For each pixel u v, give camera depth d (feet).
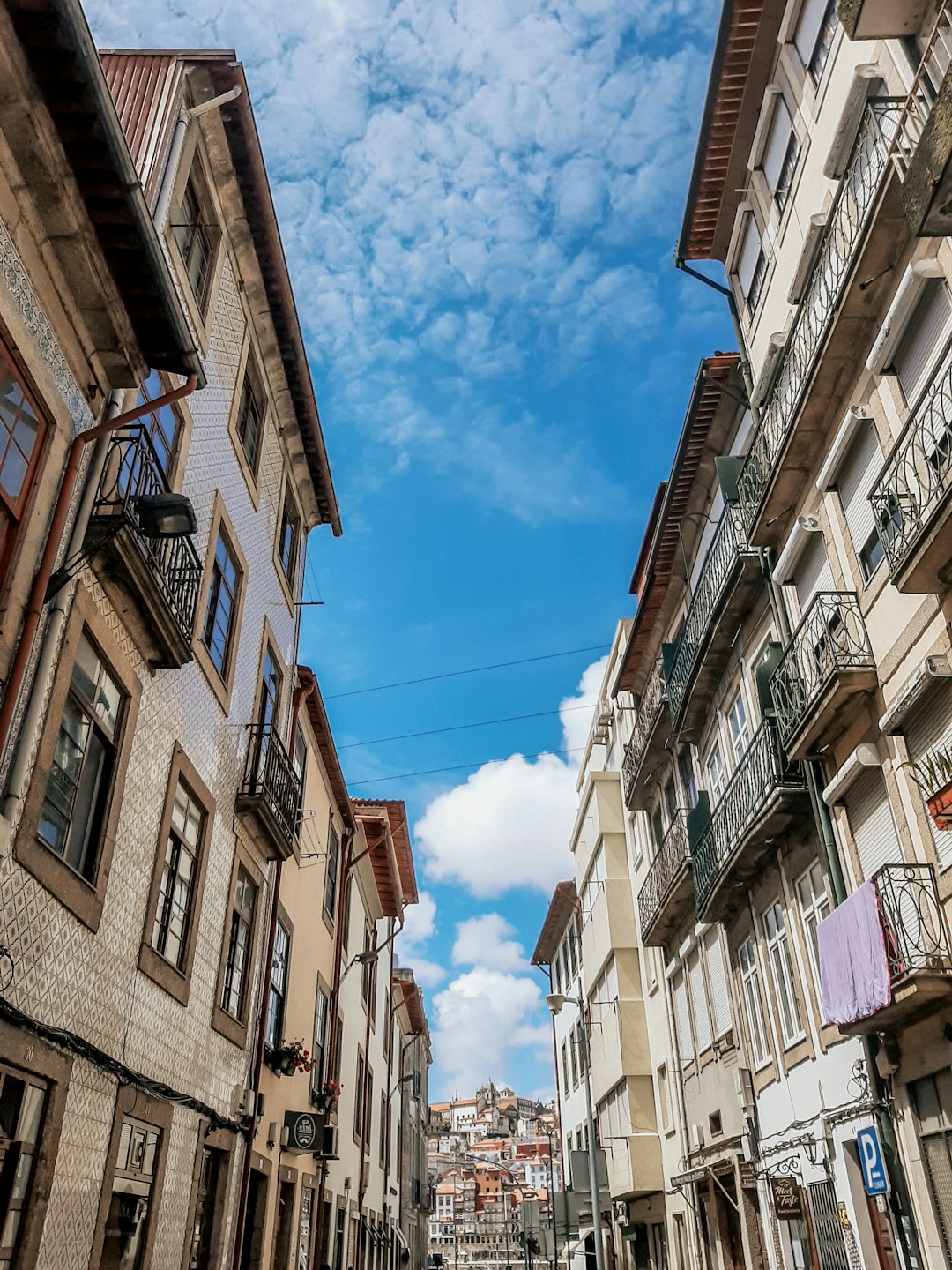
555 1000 68.03
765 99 42.70
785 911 41.75
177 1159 30.01
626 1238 78.54
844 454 35.55
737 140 45.37
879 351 31.32
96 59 19.31
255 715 42.78
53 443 22.08
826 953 32.99
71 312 22.85
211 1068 34.35
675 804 63.72
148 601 26.27
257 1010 40.83
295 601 53.11
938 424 28.30
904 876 29.58
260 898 42.52
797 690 37.24
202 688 34.50
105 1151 24.26
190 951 32.27
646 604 65.26
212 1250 33.65
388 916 92.68
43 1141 20.84
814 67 38.37
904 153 27.66
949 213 23.77
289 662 51.06
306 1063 45.91
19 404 20.94
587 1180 62.18
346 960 67.87
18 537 20.62
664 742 63.36
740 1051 48.08
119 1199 25.76
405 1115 121.29
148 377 27.37
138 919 27.48
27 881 20.61
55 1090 21.38
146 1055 27.84
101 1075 24.16
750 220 46.62
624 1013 72.74
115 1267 25.34
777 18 40.68
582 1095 93.30
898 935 28.53
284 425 49.34
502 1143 490.08
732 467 48.21
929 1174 29.04
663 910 59.77
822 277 35.58
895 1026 30.60
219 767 36.78
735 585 45.70
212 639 36.76
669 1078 64.08
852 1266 34.14
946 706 28.68
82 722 24.44
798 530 38.96
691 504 57.77
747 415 50.03
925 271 28.43
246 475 42.04
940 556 26.99
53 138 20.25
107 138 20.45
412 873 94.94
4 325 20.10
